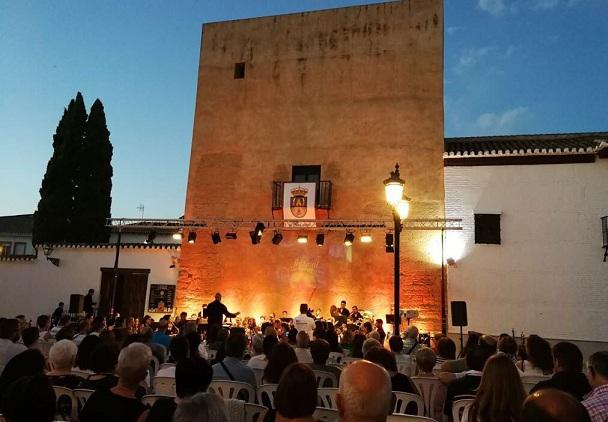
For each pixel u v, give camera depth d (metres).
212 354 10.84
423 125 19.47
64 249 22.83
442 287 17.84
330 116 20.48
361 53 20.61
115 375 5.45
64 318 13.68
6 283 22.98
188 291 20.42
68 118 28.36
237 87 21.73
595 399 4.15
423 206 18.81
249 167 20.94
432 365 7.20
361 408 2.84
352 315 17.48
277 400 3.46
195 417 2.76
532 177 17.89
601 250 16.91
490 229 17.92
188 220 19.94
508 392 3.79
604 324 16.48
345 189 19.75
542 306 17.02
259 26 22.03
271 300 19.59
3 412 3.04
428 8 20.23
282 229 19.97
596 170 17.41
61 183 27.11
